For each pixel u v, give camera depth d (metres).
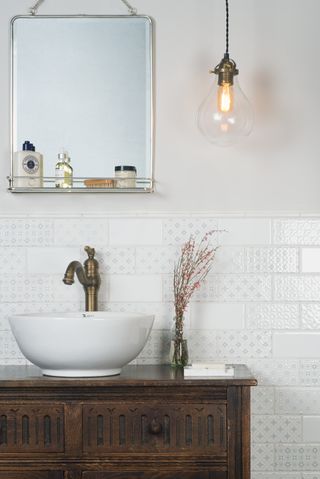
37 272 2.95
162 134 2.97
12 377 2.53
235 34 2.98
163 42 2.98
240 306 2.95
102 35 2.98
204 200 2.97
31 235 2.96
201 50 2.98
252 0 2.98
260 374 2.93
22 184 2.89
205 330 2.94
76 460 2.43
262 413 2.92
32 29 2.98
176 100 2.97
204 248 2.95
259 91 2.98
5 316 2.95
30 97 2.97
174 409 2.44
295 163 2.97
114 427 2.43
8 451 2.43
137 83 2.97
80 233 2.96
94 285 2.85
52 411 2.44
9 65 2.97
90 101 2.97
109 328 2.44
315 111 2.97
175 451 2.43
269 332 2.94
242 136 2.82
